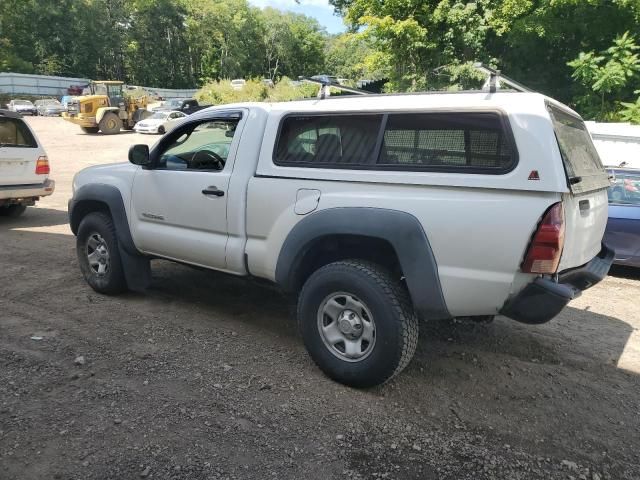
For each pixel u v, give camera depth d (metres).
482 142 3.16
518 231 3.00
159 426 3.07
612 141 8.67
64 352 3.97
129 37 79.06
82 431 2.99
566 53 18.16
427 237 3.24
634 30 16.09
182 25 82.88
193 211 4.41
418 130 3.38
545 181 2.95
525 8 16.81
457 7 18.31
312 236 3.60
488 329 4.83
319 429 3.12
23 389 3.42
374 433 3.10
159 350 4.07
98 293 5.34
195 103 38.06
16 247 7.29
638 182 6.94
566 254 3.19
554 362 4.21
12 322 4.53
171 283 5.76
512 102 3.12
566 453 3.00
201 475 2.67
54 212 10.29
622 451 3.04
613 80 14.77
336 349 3.64
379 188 3.45
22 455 2.77
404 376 3.82
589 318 5.36
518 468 2.85
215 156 4.43
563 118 3.54
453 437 3.10
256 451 2.88
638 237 6.85
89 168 5.60
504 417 3.35
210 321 4.73
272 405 3.35
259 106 4.19
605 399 3.65
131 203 4.93
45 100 52.19
